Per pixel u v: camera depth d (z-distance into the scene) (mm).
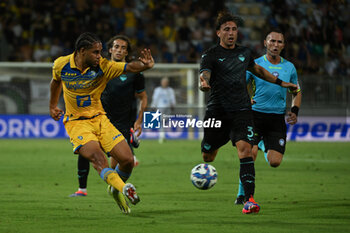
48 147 61031
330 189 29203
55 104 21109
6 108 72250
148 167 41719
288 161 46719
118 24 88312
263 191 28328
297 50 82375
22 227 18141
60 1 87875
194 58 86812
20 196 26312
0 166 42156
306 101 71062
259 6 95500
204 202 24312
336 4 84188
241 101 21797
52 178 34594
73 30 86000
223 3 93875
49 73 72750
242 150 21328
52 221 19312
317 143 68438
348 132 71750
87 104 19953
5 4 85875
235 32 21984
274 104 25938
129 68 19391
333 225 18484
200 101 72750
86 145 19391
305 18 85938
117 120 25734
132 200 17766
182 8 92375
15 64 70812
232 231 17375
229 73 21812
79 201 24531
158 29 89500
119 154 19734
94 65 19328
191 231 17406
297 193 27516
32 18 86250
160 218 19938
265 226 18281
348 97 70938
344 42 83938
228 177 35188
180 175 36469
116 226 18312
